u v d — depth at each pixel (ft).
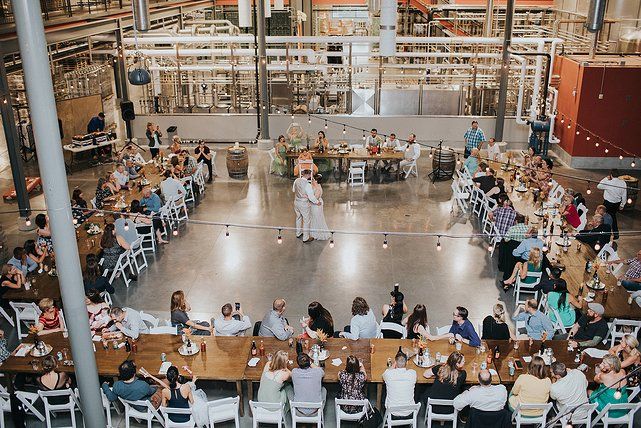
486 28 68.90
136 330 26.37
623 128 55.83
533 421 22.82
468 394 22.47
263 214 45.93
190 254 39.81
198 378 24.14
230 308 27.22
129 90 66.69
